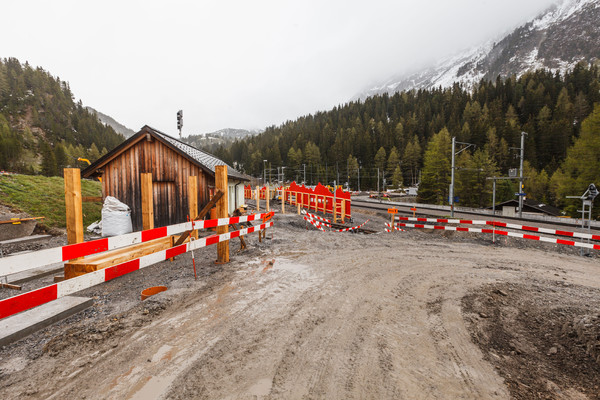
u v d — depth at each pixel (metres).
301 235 10.92
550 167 81.06
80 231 4.31
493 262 7.87
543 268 7.54
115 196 11.96
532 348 3.43
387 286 5.34
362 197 81.44
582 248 10.14
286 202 31.16
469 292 5.14
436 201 68.06
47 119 162.25
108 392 2.38
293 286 5.10
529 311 4.43
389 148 120.00
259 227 8.67
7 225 9.48
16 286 4.95
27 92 174.25
